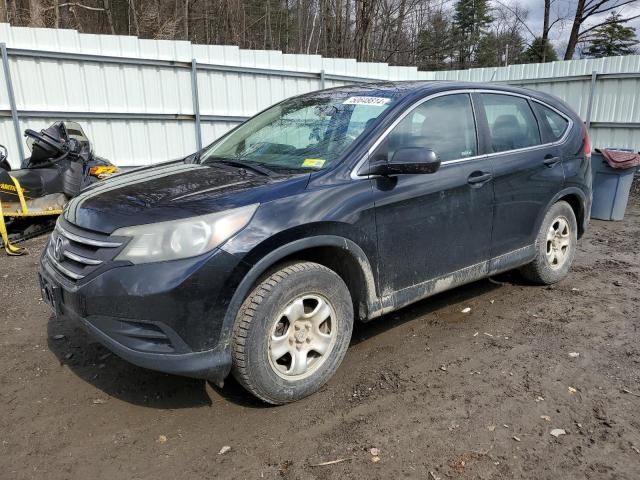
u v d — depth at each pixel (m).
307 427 2.77
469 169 3.71
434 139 3.60
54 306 2.92
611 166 7.62
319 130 3.56
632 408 2.91
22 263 5.64
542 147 4.37
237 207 2.69
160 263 2.54
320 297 2.99
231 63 9.84
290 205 2.83
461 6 30.64
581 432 2.70
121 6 26.22
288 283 2.79
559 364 3.40
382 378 3.24
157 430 2.76
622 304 4.43
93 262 2.67
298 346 2.95
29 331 3.94
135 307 2.53
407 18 22.70
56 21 18.48
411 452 2.56
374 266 3.22
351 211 3.03
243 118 10.23
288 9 29.94
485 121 3.96
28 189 6.19
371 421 2.81
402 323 4.04
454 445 2.61
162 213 2.65
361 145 3.23
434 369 3.35
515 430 2.72
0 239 6.29
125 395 3.09
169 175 3.37
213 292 2.56
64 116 8.56
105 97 8.88
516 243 4.21
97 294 2.59
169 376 3.29
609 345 3.67
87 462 2.52
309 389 2.99
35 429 2.77
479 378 3.24
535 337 3.80
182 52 9.36
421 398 3.03
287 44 30.19
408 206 3.33
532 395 3.04
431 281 3.60
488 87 4.11
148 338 2.58
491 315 4.19
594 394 3.05
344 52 20.44
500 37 28.89
